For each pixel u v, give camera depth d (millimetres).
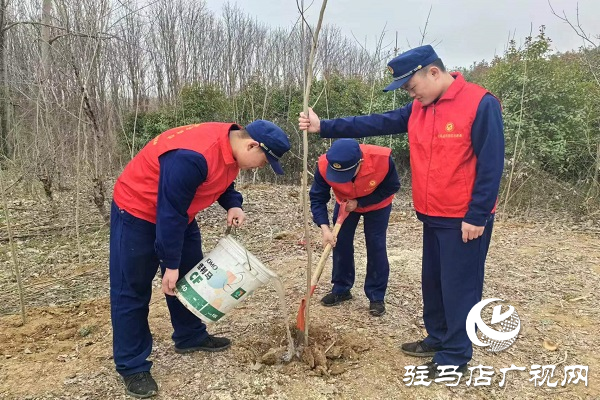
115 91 6711
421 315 3635
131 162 2529
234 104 10203
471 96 2389
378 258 3553
